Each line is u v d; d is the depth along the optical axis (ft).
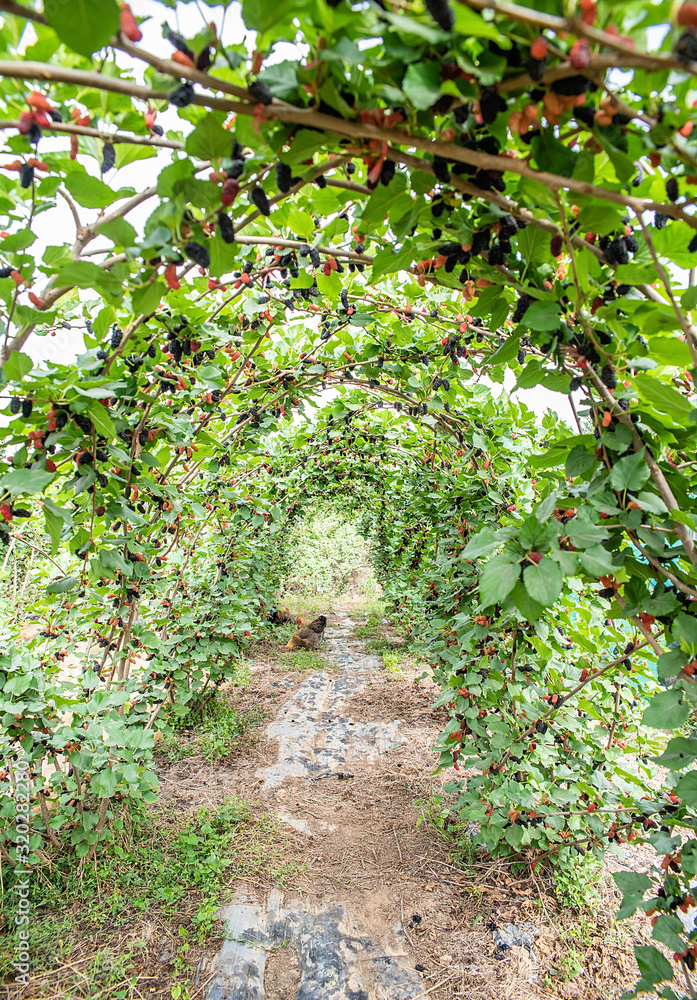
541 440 10.62
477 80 3.22
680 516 4.28
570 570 3.80
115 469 7.50
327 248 6.30
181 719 14.80
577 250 4.31
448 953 8.11
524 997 7.44
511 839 8.54
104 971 7.54
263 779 12.71
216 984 7.50
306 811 11.63
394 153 3.70
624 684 9.11
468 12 2.64
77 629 10.79
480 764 9.03
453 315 9.57
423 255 5.05
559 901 8.92
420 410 10.91
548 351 4.58
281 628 24.40
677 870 5.42
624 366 4.50
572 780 8.81
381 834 10.91
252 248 7.38
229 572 14.56
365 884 9.50
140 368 7.92
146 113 4.33
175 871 9.36
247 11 3.00
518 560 4.02
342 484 21.40
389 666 20.65
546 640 9.01
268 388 10.78
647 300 4.27
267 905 8.96
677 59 2.73
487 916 8.66
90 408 5.55
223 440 11.83
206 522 13.48
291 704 17.16
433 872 9.72
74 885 8.70
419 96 2.94
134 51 3.00
